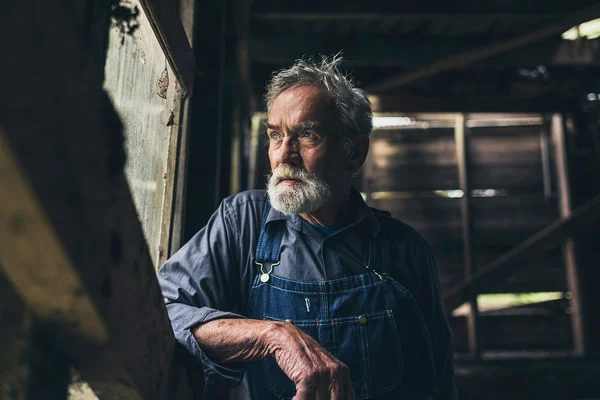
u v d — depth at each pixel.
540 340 5.17
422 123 5.41
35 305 0.52
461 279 5.24
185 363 1.02
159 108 1.30
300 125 1.21
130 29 0.90
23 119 0.40
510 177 5.35
